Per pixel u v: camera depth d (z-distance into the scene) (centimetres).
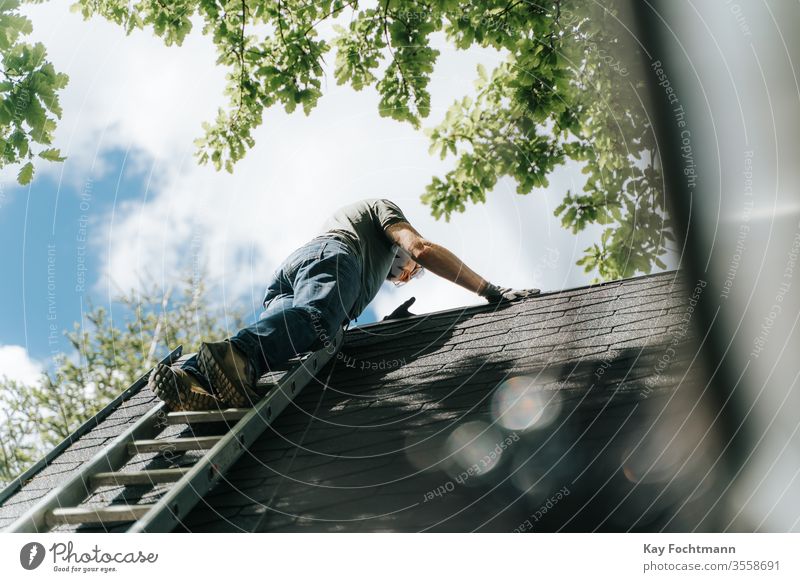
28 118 467
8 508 284
